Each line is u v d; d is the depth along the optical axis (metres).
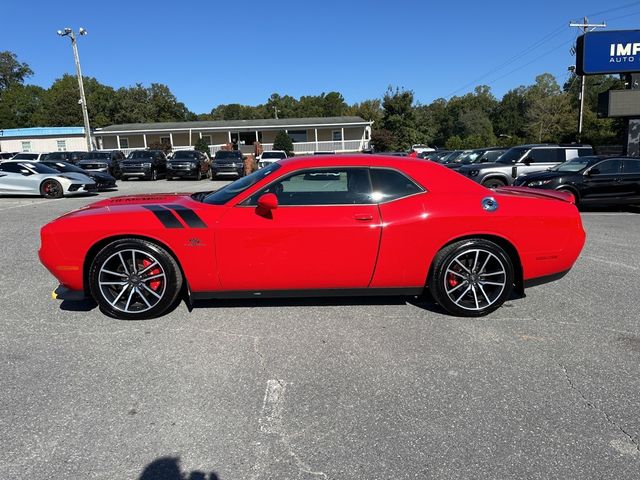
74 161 26.92
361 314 4.33
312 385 3.10
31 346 3.67
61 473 2.28
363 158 4.23
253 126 43.16
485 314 4.28
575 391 3.03
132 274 4.08
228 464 2.35
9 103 72.00
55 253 3.98
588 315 4.33
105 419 2.72
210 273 4.00
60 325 4.08
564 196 4.54
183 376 3.21
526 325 4.09
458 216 4.06
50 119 61.69
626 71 16.09
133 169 25.02
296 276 4.04
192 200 4.42
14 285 5.25
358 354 3.54
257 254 3.96
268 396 2.97
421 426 2.67
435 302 4.64
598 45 16.12
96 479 2.25
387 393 3.01
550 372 3.27
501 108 99.56
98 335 3.87
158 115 73.88
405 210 4.04
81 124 61.91
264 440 2.54
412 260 4.08
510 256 4.30
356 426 2.66
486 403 2.89
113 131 43.09
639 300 4.74
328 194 4.07
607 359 3.46
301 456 2.41
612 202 11.36
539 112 68.69
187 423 2.69
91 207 4.38
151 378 3.18
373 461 2.38
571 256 4.31
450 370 3.30
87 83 66.19
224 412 2.80
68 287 4.12
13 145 45.44
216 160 26.14
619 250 7.03
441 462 2.37
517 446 2.49
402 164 4.22
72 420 2.71
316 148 43.75
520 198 4.30
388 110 50.97
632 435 2.58
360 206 4.04
